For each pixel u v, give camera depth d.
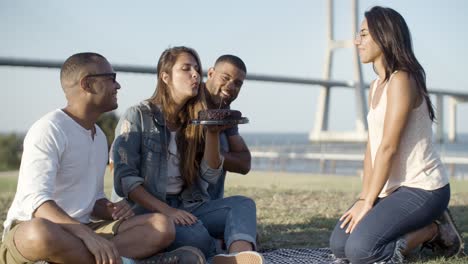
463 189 6.41
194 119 2.60
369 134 2.86
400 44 2.66
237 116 2.59
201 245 2.52
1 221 4.01
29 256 2.02
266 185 6.74
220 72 3.20
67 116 2.24
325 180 7.78
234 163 3.08
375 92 2.84
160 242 2.29
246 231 2.51
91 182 2.31
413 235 2.72
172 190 2.73
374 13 2.73
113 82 2.30
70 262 2.04
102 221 2.43
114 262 2.04
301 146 21.44
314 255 2.95
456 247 2.83
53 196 2.22
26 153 2.15
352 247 2.62
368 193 2.70
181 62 2.63
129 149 2.61
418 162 2.69
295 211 4.47
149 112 2.64
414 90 2.63
